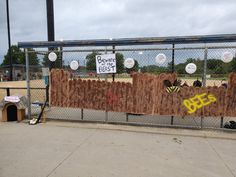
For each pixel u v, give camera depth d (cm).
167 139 547
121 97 654
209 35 572
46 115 767
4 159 424
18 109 702
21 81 2995
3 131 602
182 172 379
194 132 605
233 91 589
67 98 693
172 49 604
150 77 630
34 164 404
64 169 385
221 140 544
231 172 382
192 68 601
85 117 746
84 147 489
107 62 658
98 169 387
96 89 670
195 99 610
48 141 525
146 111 640
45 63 868
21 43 693
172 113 625
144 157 439
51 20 937
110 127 645
